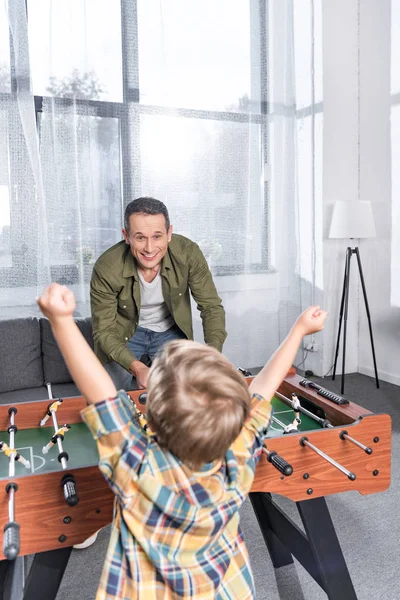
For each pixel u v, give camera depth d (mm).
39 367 3168
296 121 4285
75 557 2080
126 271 2330
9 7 3418
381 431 1604
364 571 1978
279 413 1890
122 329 2498
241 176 4211
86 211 3777
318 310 1205
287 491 1526
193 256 2430
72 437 1732
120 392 1039
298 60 4234
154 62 3848
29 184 3590
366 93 4398
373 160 4391
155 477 952
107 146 3793
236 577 1060
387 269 4355
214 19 3994
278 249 4395
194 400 891
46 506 1295
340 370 4711
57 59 3596
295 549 1770
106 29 3689
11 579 1898
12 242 3611
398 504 2471
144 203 2150
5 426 1780
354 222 4117
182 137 4008
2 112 3490
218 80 4062
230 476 1021
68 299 899
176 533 974
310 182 4371
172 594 997
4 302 3645
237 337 4383
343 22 4352
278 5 4141
